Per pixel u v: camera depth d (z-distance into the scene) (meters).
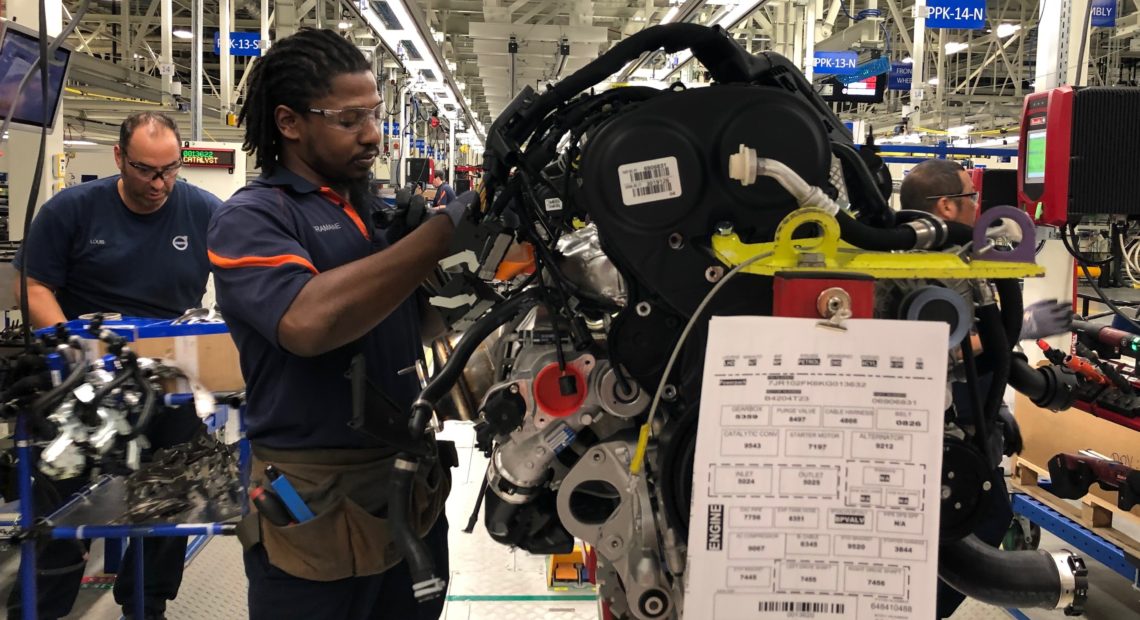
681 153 0.97
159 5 10.59
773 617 0.81
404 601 1.74
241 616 3.01
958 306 0.89
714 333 0.80
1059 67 3.24
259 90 1.52
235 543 3.69
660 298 1.03
